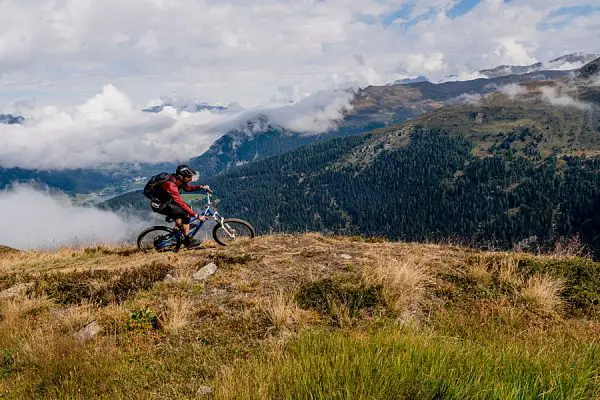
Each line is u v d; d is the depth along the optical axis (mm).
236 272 9383
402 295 7449
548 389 3902
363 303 7426
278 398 4055
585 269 8695
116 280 9695
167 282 9211
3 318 8445
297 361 4770
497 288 8094
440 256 9906
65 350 6465
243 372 4863
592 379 4211
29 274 11609
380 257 9758
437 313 7090
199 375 5559
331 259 9766
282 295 7598
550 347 5359
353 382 4020
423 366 4191
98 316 7934
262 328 6898
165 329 7062
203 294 8500
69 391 5375
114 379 5617
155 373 5715
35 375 5996
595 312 7250
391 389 3881
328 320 7031
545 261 9164
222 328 7027
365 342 5141
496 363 4352
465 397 3736
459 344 5086
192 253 11234
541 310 7250
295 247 11078
